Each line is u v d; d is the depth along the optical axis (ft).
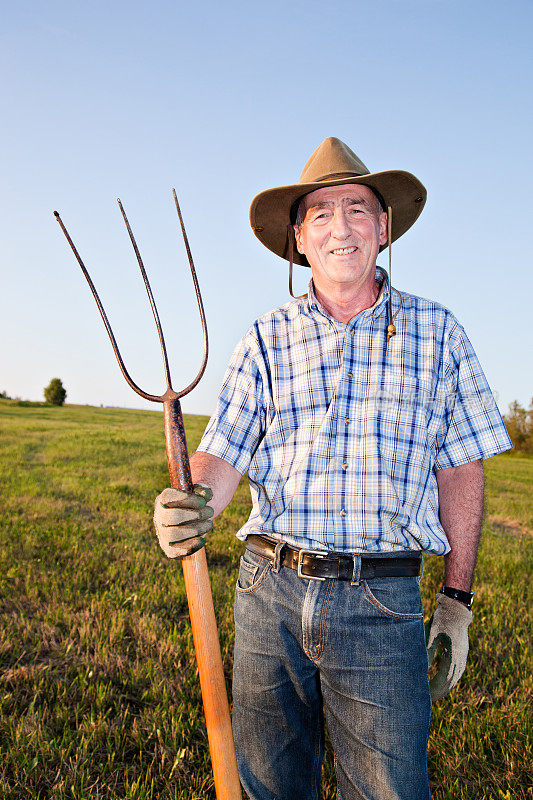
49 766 9.12
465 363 6.22
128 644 13.41
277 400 6.28
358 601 5.59
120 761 9.39
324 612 5.60
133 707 10.95
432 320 6.20
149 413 154.92
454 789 8.76
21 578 17.53
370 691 5.49
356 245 6.20
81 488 36.55
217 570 19.29
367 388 5.98
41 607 15.30
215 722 4.99
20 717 10.04
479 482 6.26
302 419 6.10
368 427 5.88
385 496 5.70
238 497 34.45
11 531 23.30
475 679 12.22
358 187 6.34
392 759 5.40
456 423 6.25
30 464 49.19
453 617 6.24
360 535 5.67
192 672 11.94
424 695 5.60
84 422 108.47
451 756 9.53
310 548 5.79
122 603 15.69
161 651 12.73
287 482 6.02
